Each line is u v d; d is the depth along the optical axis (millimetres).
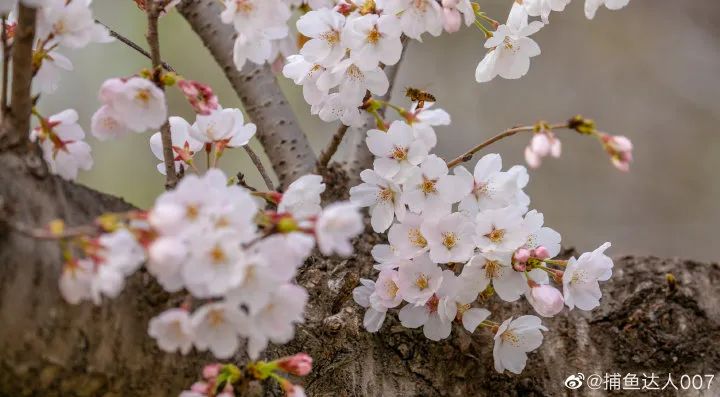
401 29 1243
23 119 1183
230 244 1128
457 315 1281
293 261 1149
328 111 1282
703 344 1364
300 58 1277
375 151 1259
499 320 1361
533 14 1273
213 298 1203
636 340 1366
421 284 1270
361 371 1311
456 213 1258
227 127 1257
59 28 1208
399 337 1327
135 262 1131
